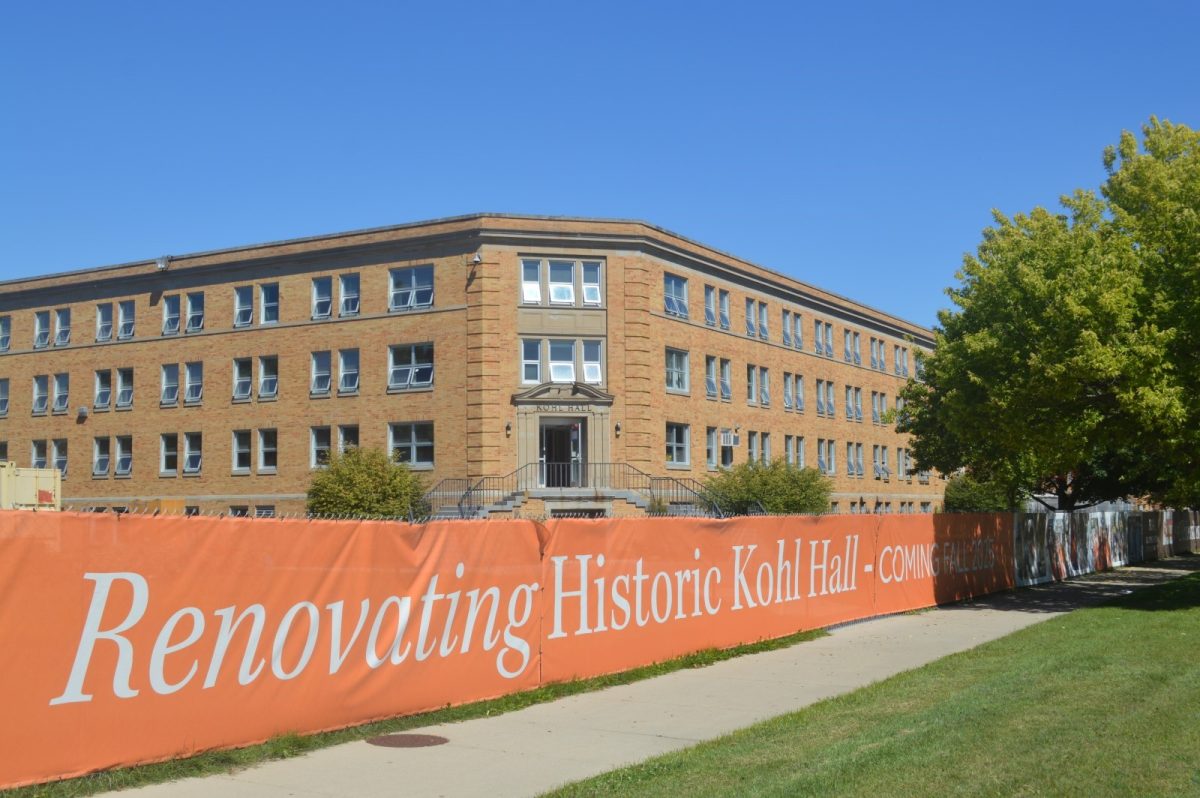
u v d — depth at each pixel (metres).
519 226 39.34
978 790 7.31
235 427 43.88
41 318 50.09
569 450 40.12
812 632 18.44
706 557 15.77
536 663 12.38
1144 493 51.56
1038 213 27.97
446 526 11.16
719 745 9.38
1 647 7.25
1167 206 24.73
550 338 39.44
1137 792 7.25
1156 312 23.80
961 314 34.34
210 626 8.66
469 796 7.82
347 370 41.69
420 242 40.22
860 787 7.43
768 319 49.34
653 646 14.48
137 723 8.09
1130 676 12.52
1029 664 13.96
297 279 42.94
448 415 39.22
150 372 46.44
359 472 34.81
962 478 60.38
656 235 41.12
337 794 7.83
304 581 9.52
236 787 7.97
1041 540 32.69
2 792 7.21
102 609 7.88
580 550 13.20
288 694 9.34
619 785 7.86
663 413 41.22
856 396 57.41
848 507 55.28
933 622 20.78
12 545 7.35
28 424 49.78
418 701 10.70
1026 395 24.44
